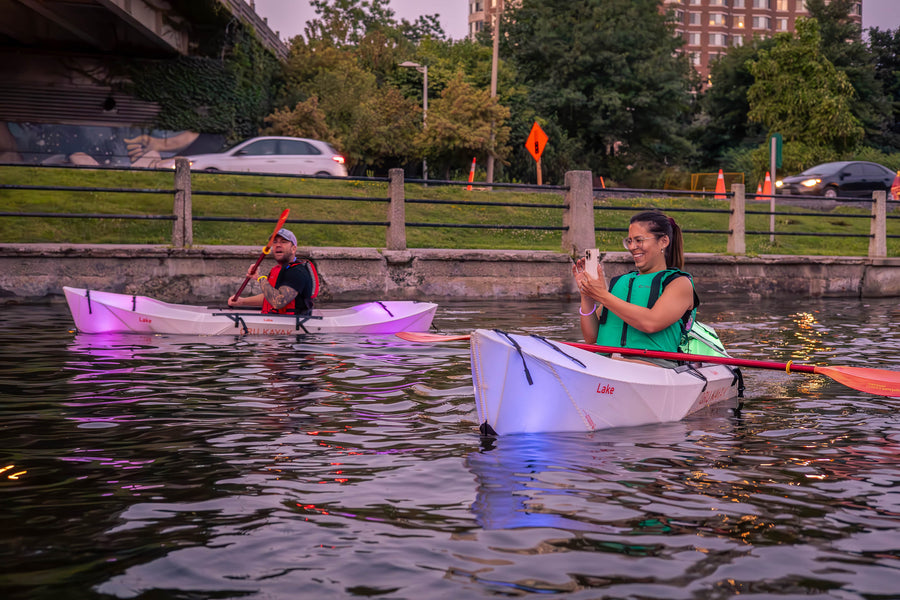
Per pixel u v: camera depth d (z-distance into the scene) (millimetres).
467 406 4555
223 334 7355
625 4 47594
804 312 10820
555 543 2564
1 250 10336
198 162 19891
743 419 4398
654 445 3789
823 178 24359
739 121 55812
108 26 27422
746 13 93250
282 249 7668
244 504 2908
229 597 2188
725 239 18000
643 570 2361
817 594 2215
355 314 7809
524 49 47625
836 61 52156
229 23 29047
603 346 4430
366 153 33438
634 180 47188
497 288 12352
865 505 2941
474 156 33531
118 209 14969
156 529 2670
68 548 2510
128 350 6410
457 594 2203
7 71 27859
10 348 6449
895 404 4816
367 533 2643
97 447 3621
